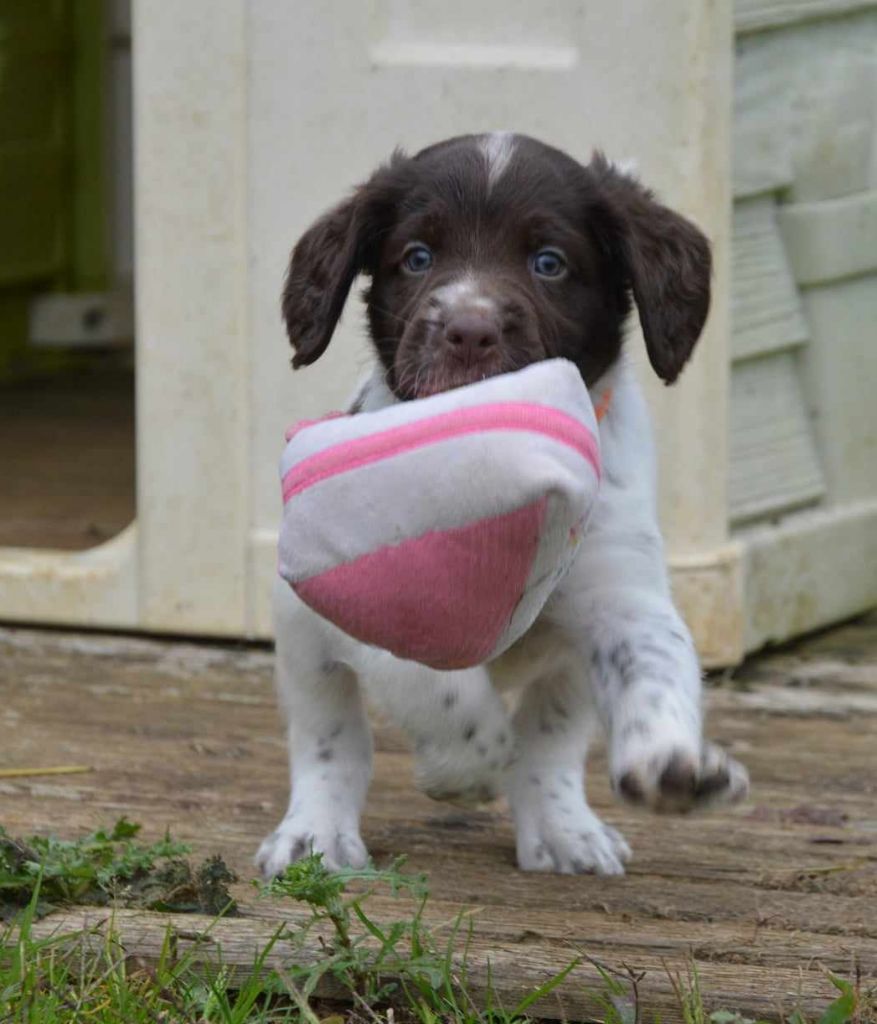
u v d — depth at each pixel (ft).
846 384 39.50
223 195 35.78
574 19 34.32
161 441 36.70
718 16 33.88
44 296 66.69
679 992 18.26
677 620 21.43
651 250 22.77
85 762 29.12
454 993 18.56
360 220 23.18
